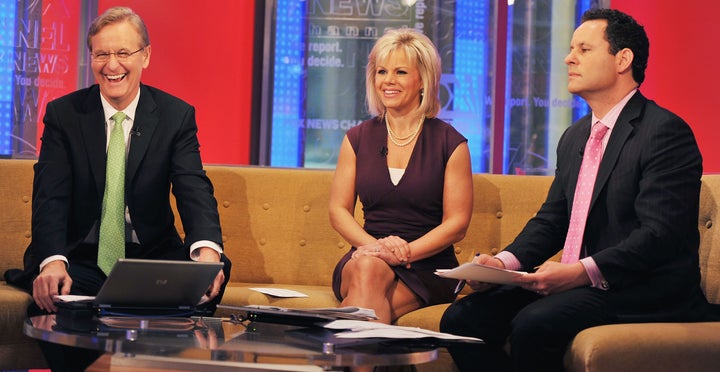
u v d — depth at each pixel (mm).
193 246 3887
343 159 4426
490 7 7160
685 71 7555
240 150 7359
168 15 7277
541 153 7242
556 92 7242
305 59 7133
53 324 2785
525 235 3811
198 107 7316
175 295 3047
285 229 4695
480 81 7152
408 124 4352
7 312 3674
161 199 4125
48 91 6539
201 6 7316
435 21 7121
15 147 6465
